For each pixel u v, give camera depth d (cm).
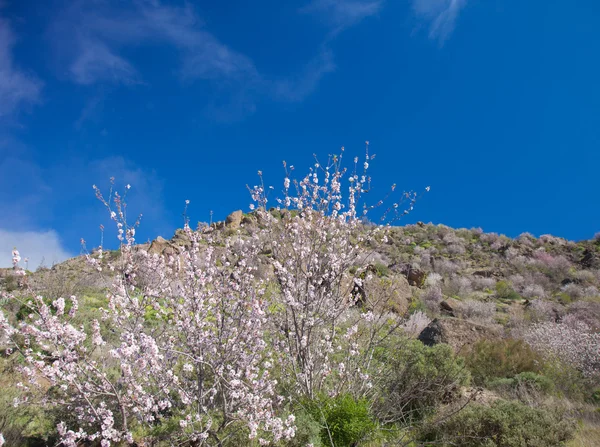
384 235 668
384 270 1448
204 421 461
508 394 850
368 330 675
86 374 437
